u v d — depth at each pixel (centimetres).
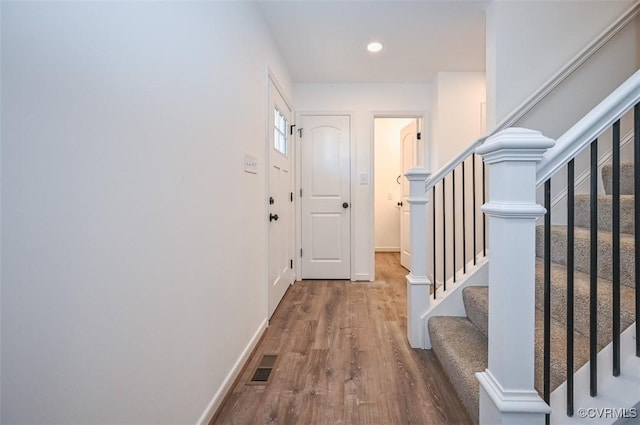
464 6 224
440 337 172
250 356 189
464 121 334
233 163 165
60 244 66
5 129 57
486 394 96
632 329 101
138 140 90
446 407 142
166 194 103
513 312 88
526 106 207
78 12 70
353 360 184
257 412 141
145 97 93
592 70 213
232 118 164
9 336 58
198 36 126
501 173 88
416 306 199
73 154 69
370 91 365
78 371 70
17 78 58
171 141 106
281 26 244
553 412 93
